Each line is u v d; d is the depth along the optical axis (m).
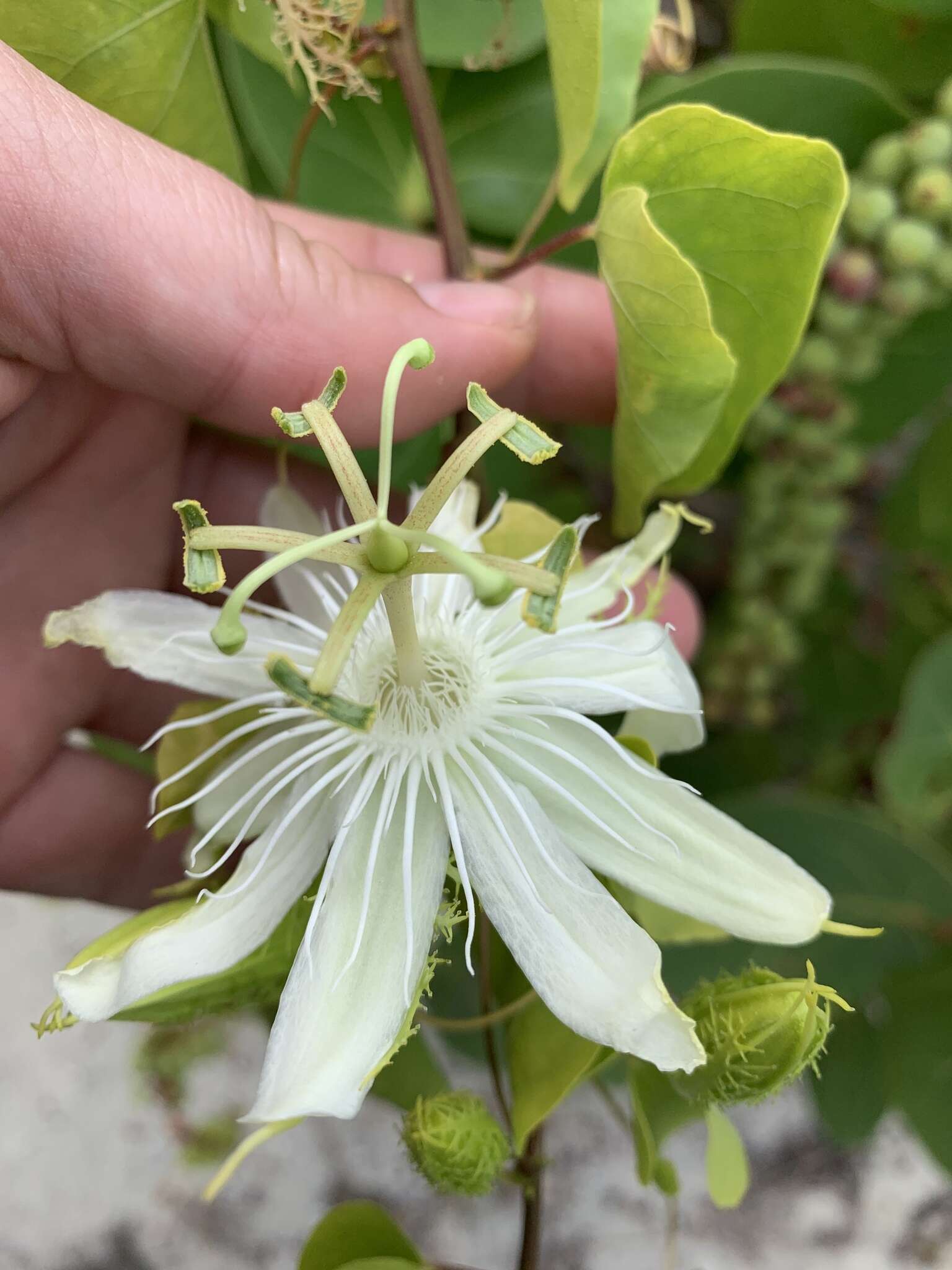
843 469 0.16
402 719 0.10
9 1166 0.21
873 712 0.20
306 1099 0.08
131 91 0.11
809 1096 0.18
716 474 0.13
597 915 0.09
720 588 0.20
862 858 0.16
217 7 0.11
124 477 0.15
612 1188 0.21
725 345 0.10
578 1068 0.10
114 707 0.17
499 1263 0.20
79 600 0.16
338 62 0.11
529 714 0.10
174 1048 0.22
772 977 0.09
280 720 0.10
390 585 0.09
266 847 0.09
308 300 0.11
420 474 0.16
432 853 0.09
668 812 0.09
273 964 0.09
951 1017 0.16
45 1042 0.22
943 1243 0.21
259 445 0.16
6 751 0.16
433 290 0.12
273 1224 0.21
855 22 0.14
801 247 0.11
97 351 0.12
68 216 0.10
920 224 0.13
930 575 0.19
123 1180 0.21
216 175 0.11
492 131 0.14
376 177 0.15
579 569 0.11
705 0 0.16
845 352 0.14
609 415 0.16
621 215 0.10
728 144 0.10
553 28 0.10
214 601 0.17
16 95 0.10
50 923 0.23
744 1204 0.21
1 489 0.14
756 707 0.19
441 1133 0.10
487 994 0.11
